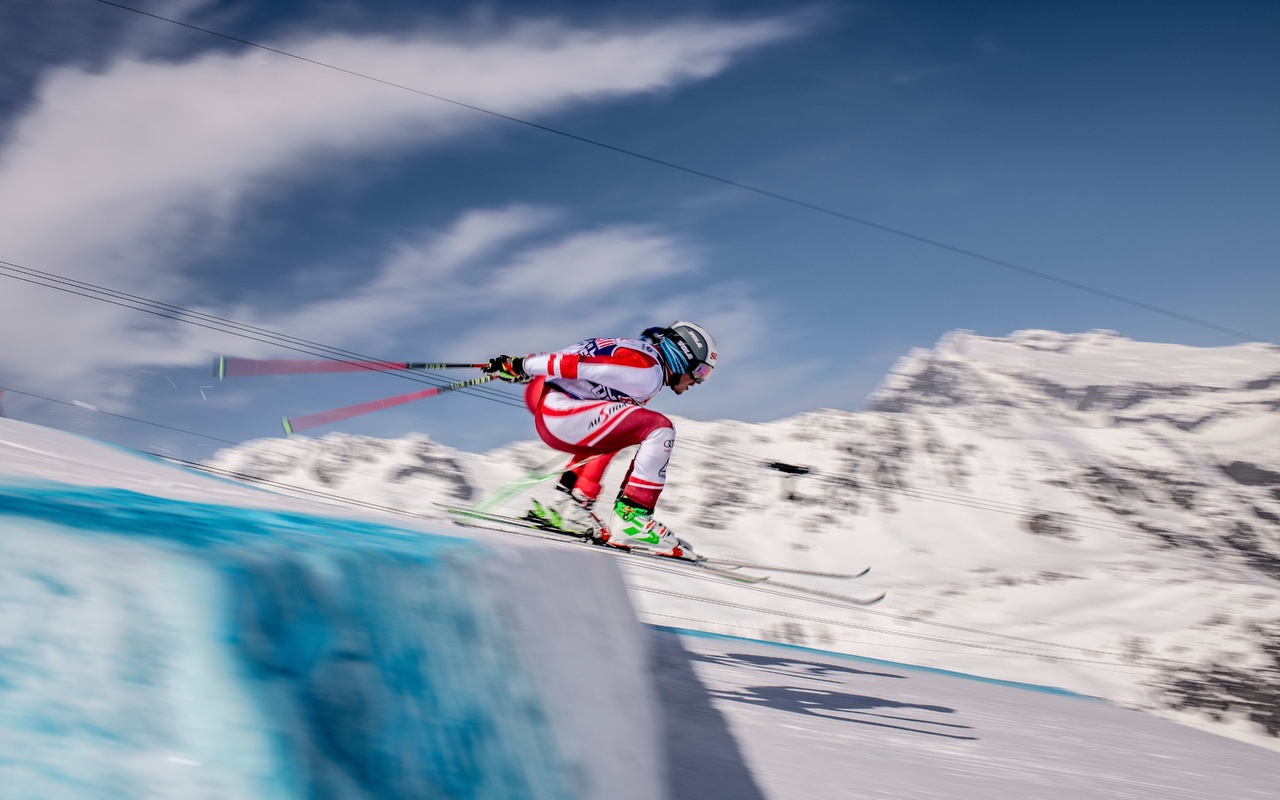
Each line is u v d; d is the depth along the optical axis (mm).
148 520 882
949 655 84812
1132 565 125312
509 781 976
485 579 1153
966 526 197125
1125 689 67312
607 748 1294
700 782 2510
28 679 688
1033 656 79438
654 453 4316
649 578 100750
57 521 789
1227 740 7395
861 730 3916
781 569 4531
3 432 2838
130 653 724
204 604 767
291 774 735
